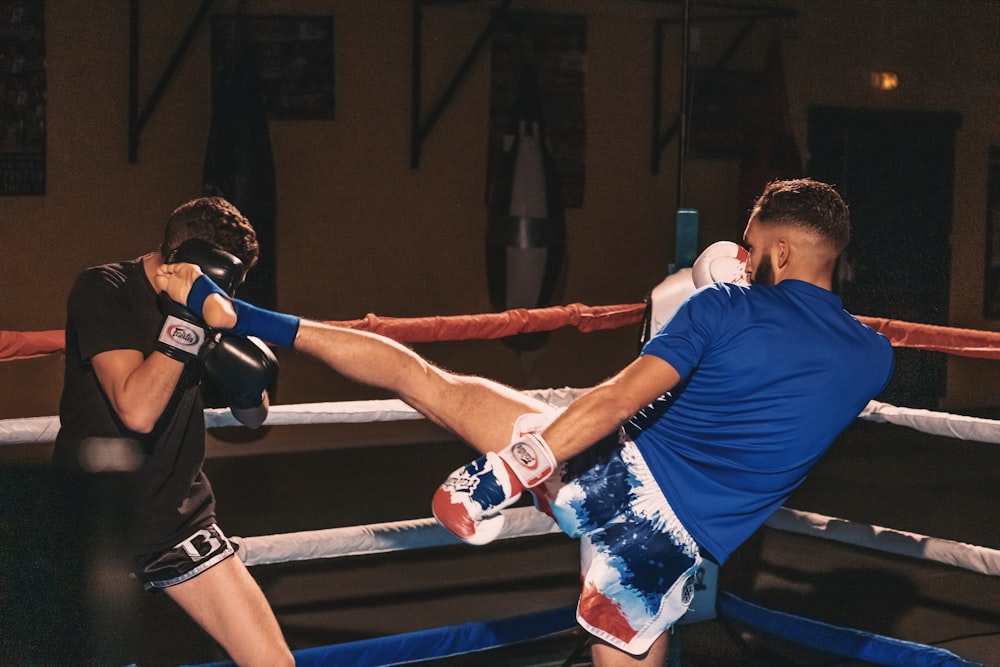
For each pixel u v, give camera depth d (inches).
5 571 100.8
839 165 276.8
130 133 224.5
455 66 256.7
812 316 73.3
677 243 97.0
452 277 263.6
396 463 229.9
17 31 211.6
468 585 144.5
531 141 206.7
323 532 102.3
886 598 138.6
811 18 274.8
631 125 274.7
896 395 273.0
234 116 205.9
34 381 217.9
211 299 70.4
